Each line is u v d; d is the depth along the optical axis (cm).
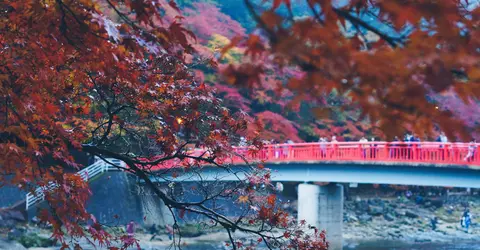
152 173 812
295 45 176
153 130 849
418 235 4472
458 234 4559
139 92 767
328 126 3109
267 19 178
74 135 793
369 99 179
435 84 171
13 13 522
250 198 845
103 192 3672
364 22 183
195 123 790
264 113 2664
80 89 798
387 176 2981
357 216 4962
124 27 468
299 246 823
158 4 437
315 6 183
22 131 572
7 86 594
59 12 467
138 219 3622
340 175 3161
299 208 3341
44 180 624
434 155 2775
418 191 5747
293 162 3241
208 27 2669
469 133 171
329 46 176
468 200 5734
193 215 3734
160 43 464
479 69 168
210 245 3353
